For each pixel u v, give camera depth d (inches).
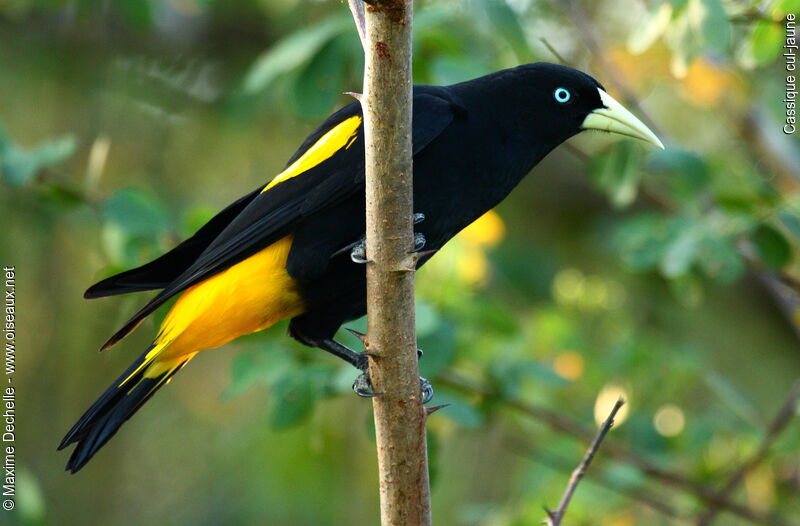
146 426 504.7
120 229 379.2
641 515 459.5
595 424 446.3
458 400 390.3
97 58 549.0
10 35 542.6
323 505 490.3
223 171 546.3
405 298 245.0
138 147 537.0
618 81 461.1
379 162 235.3
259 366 381.1
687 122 561.6
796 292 423.2
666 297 544.1
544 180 591.2
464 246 439.2
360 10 239.6
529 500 437.4
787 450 408.2
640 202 578.9
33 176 392.5
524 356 433.4
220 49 570.3
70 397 481.4
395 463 252.8
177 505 494.0
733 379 556.7
